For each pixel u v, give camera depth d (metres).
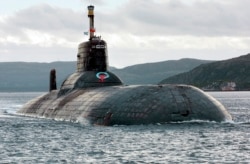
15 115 155.88
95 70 132.12
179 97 103.44
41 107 143.12
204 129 97.50
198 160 71.06
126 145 82.50
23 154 77.00
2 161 71.50
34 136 97.19
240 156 73.94
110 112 105.44
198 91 107.00
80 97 123.12
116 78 131.12
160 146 81.56
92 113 110.12
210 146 81.81
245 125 106.62
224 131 96.25
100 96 115.00
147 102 103.12
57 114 126.69
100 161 70.50
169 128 98.31
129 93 107.62
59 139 91.44
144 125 101.44
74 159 72.12
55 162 70.31
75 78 134.12
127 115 103.12
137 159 71.69
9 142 90.19
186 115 102.38
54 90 151.38
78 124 111.69
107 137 90.75
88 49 132.88
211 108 104.88
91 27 134.12
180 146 81.62
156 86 106.94
